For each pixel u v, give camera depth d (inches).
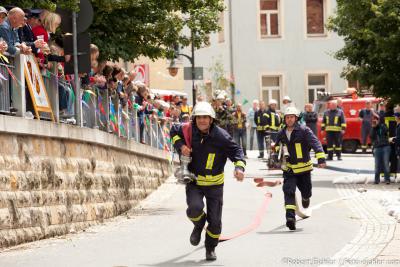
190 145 602.2
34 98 729.6
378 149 1283.2
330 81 2753.4
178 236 730.2
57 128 757.3
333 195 1107.3
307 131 805.9
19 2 852.0
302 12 2748.5
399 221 804.6
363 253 609.3
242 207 975.6
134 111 1138.7
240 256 613.0
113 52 1074.1
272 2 2753.4
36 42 732.0
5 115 655.1
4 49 658.8
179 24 1123.3
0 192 645.3
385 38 1251.8
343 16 1312.7
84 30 847.7
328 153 1872.5
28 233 685.3
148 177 1195.9
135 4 1047.6
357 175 1358.3
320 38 2753.4
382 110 1405.0
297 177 820.6
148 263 582.6
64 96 812.6
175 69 1897.1
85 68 844.0
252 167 1654.8
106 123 967.6
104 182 908.6
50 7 854.5
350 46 1332.4
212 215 600.4
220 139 601.0
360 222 810.8
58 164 762.8
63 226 756.0
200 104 599.2
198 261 592.1
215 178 603.2
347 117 2134.6
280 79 2760.8
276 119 1921.8
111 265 572.1
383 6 1251.8
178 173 596.1
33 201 700.0
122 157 1019.3
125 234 749.9
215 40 2815.0
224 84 2625.5
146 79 1421.0
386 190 1173.7
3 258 601.9
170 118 1498.5
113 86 987.3
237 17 2741.1
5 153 660.7
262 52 2748.5
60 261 588.7
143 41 1122.0
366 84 1318.9
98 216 863.1
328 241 684.7
